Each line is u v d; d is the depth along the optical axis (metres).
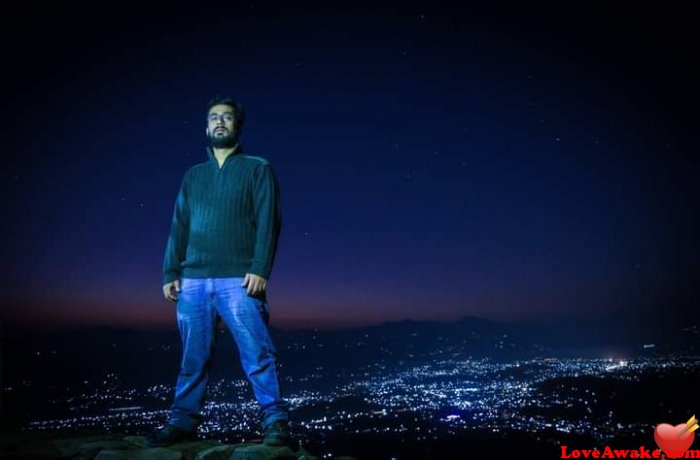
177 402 3.43
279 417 3.26
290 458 3.05
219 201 3.43
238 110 3.60
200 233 3.43
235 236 3.39
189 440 3.40
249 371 3.34
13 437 3.62
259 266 3.29
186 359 3.42
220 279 3.36
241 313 3.31
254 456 2.91
